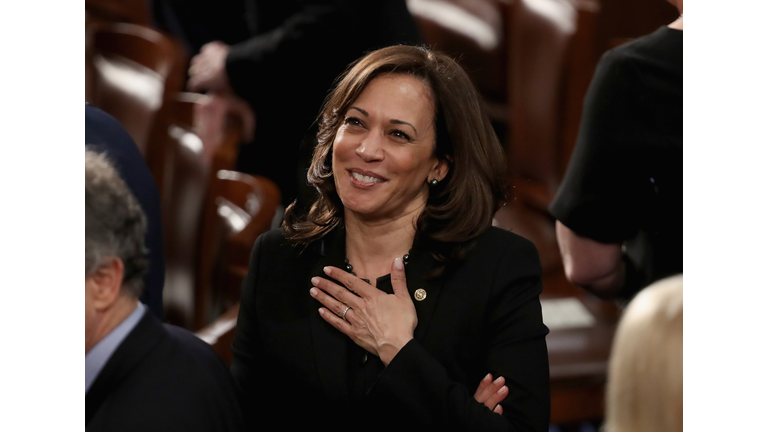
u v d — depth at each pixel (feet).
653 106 22.34
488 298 19.29
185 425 15.34
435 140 19.26
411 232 19.88
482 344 19.48
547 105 42.39
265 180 33.14
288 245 21.02
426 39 47.57
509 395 18.72
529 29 43.78
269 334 20.12
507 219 42.04
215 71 35.60
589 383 32.07
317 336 19.54
